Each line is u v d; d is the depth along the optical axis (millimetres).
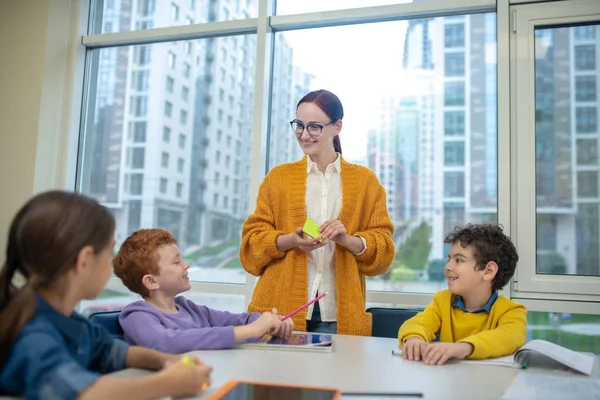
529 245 2035
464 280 1384
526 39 2109
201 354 1112
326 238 1531
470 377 980
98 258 849
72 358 785
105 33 2732
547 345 1134
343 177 1739
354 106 2357
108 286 2615
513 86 2111
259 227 1716
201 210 2561
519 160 2074
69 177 2686
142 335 1164
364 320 1615
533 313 2055
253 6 2543
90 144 2783
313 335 1367
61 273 806
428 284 2221
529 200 2051
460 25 2256
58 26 2662
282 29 2480
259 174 2354
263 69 2391
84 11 2779
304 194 1714
